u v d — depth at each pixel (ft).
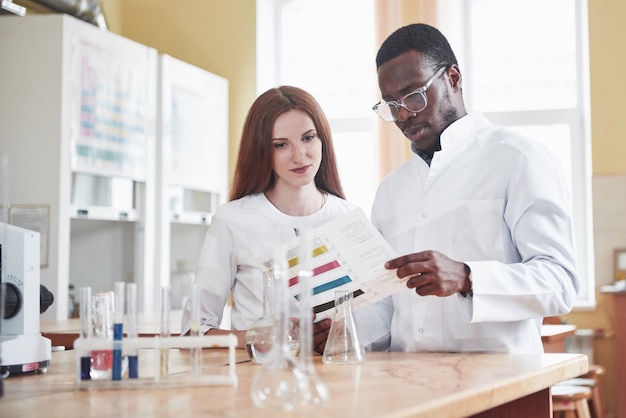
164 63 16.12
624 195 18.16
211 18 19.16
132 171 15.33
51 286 13.55
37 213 13.64
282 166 7.40
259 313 7.38
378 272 5.81
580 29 19.20
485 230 6.52
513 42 19.60
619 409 16.48
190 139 16.94
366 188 19.98
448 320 6.59
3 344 5.39
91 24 15.42
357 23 20.24
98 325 5.12
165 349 4.81
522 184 6.33
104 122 14.58
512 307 5.90
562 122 19.29
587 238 19.16
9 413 4.02
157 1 19.31
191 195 17.16
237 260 7.54
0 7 13.23
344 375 5.16
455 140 6.81
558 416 13.44
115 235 15.62
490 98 19.66
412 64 6.66
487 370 5.31
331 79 20.33
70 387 4.91
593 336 18.07
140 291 15.74
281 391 3.89
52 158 13.62
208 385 4.78
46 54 13.70
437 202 6.75
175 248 17.08
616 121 18.24
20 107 13.74
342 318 5.84
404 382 4.81
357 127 20.06
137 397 4.44
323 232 5.85
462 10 19.67
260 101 7.49
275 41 20.29
